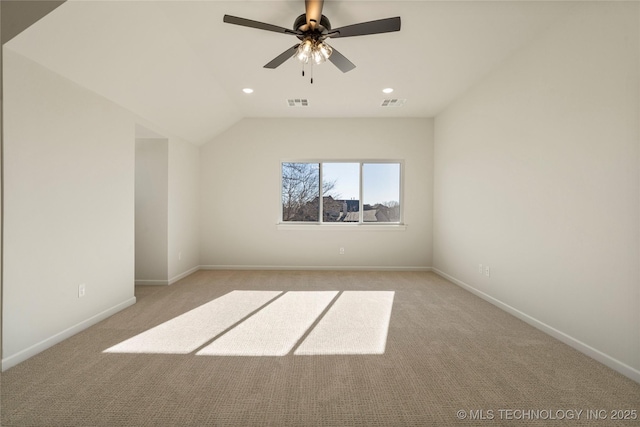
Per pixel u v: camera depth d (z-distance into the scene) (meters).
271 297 3.74
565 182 2.48
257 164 5.39
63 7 2.03
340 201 5.46
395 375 2.00
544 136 2.71
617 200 2.05
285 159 5.40
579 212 2.35
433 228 5.32
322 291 4.01
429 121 5.33
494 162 3.47
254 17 2.54
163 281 4.32
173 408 1.67
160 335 2.62
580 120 2.33
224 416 1.60
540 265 2.77
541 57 2.74
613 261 2.08
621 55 2.01
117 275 3.21
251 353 2.30
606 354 2.14
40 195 2.30
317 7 2.18
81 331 2.69
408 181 5.35
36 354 2.26
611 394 1.80
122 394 1.78
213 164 5.37
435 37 2.82
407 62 3.30
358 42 2.91
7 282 2.06
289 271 5.23
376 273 5.11
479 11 2.44
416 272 5.21
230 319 3.00
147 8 2.37
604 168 2.14
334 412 1.64
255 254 5.39
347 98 4.40
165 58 2.97
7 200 2.05
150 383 1.90
